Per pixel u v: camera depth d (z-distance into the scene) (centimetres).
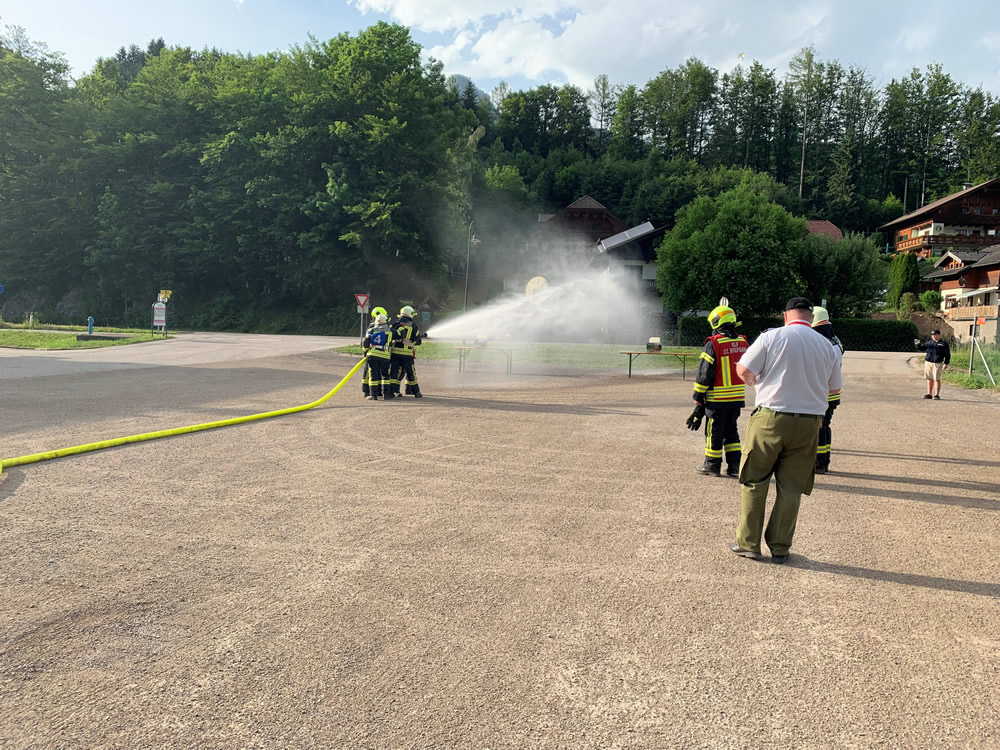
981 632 315
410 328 1264
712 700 253
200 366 1820
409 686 260
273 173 4772
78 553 405
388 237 4556
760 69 10525
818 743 226
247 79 4988
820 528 484
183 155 5056
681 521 492
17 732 228
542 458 716
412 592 354
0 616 317
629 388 1552
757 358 409
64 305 5322
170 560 396
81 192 5219
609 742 226
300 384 1426
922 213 6612
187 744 222
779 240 4078
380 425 917
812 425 399
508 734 230
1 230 5097
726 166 9900
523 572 385
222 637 300
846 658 288
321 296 5038
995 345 2853
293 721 236
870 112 9994
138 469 630
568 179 9350
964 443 867
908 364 2533
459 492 567
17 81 5009
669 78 11112
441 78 5228
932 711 247
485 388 1504
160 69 5228
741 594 358
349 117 4841
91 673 268
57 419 903
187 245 4962
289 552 413
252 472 626
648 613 331
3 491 544
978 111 9600
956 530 480
